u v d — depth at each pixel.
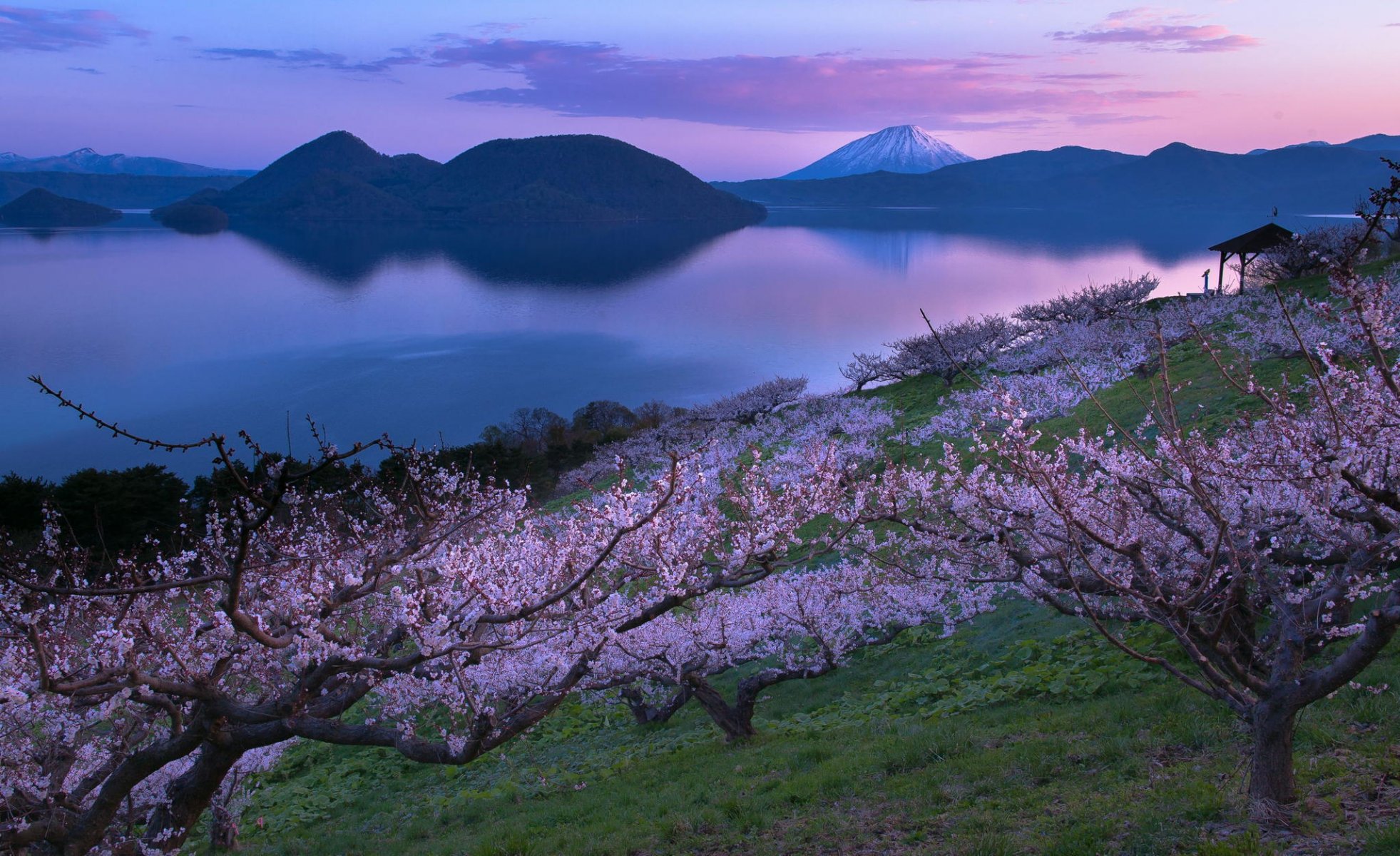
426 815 15.51
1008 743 10.84
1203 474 8.98
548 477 56.91
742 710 15.69
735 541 10.97
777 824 9.98
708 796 11.68
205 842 16.95
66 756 11.30
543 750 18.73
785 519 10.98
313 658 9.66
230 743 10.02
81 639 10.38
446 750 9.88
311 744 22.62
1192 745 9.16
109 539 38.41
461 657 9.50
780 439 48.16
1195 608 8.62
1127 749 9.45
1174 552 9.44
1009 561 13.12
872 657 18.83
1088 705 11.88
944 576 14.80
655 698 19.19
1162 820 7.21
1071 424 29.97
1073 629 15.75
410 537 10.52
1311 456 6.99
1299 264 49.16
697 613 15.95
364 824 16.06
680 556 11.05
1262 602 9.92
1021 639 16.42
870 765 11.22
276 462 6.91
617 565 11.83
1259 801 6.94
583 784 14.82
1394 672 9.45
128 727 11.45
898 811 9.39
